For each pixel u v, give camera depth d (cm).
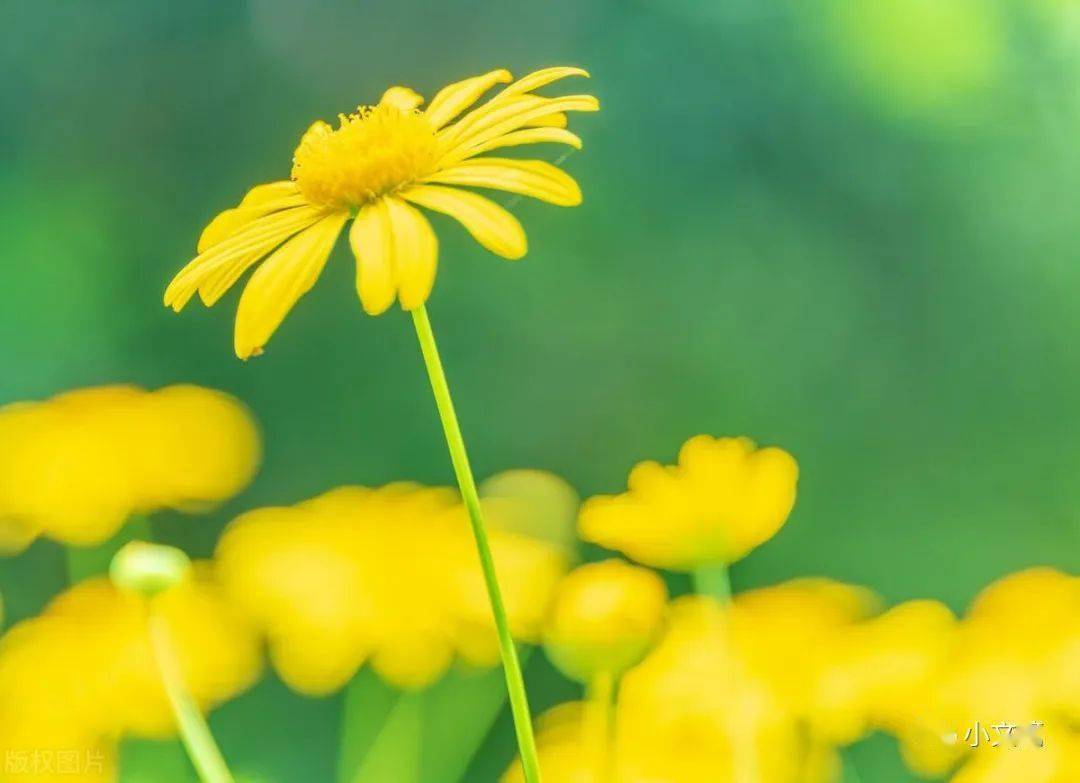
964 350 137
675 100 135
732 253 135
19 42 143
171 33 145
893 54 136
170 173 143
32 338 134
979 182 138
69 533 59
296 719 94
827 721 52
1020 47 139
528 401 135
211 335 138
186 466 60
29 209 139
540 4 140
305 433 136
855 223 137
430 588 57
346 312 137
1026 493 135
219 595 57
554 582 57
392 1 144
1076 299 138
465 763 57
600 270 135
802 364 135
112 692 56
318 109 145
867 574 131
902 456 135
